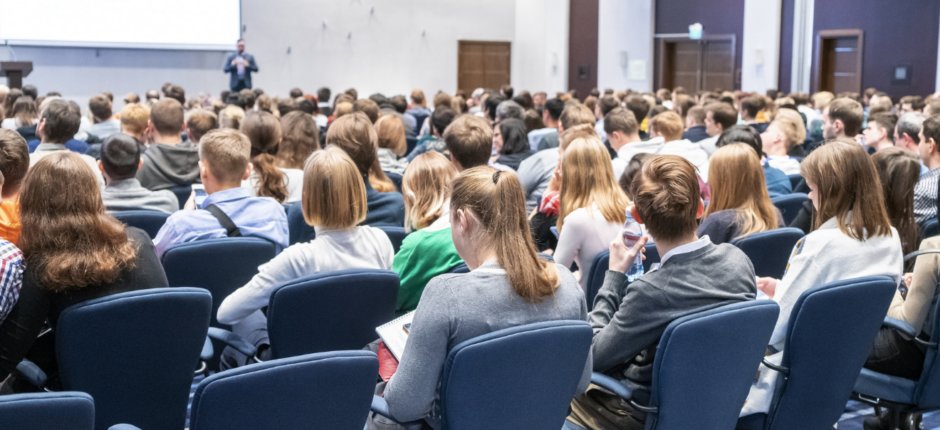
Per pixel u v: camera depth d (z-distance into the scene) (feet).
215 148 9.84
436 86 53.67
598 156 9.87
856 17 40.60
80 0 41.98
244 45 45.14
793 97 29.73
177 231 9.52
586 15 52.26
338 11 50.16
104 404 6.53
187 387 6.99
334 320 7.66
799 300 6.98
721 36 45.96
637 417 6.97
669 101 34.63
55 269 6.39
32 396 4.65
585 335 5.98
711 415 6.73
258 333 8.99
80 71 43.37
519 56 55.77
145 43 43.78
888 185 9.28
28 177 6.59
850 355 7.30
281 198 12.76
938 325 7.55
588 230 9.64
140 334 6.45
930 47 38.14
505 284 5.91
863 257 7.75
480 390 5.69
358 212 8.33
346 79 50.98
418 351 5.82
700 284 6.62
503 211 5.95
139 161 11.73
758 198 9.82
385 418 6.74
